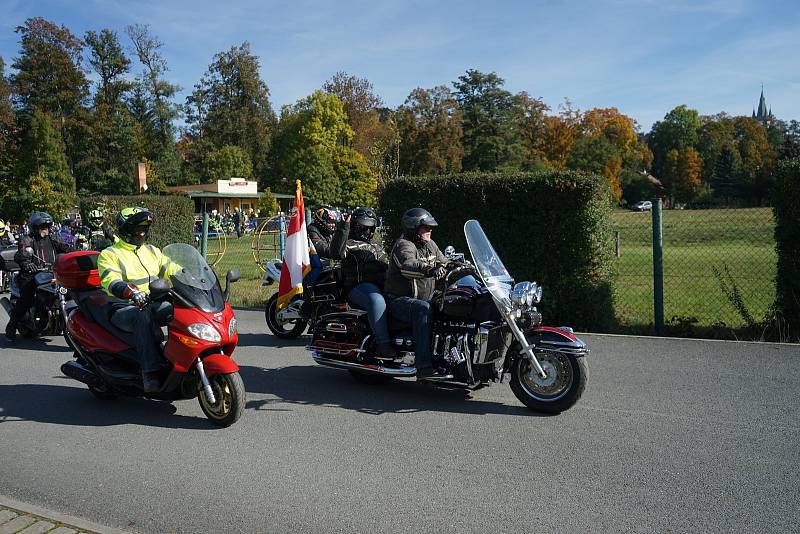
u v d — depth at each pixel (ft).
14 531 12.96
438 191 34.58
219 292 19.76
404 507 13.82
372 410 20.63
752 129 357.20
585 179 31.37
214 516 13.66
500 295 19.56
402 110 238.68
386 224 36.27
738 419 18.81
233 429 19.11
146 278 20.74
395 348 21.44
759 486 14.38
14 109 222.07
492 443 17.43
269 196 168.25
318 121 225.15
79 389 24.12
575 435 17.85
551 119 271.90
